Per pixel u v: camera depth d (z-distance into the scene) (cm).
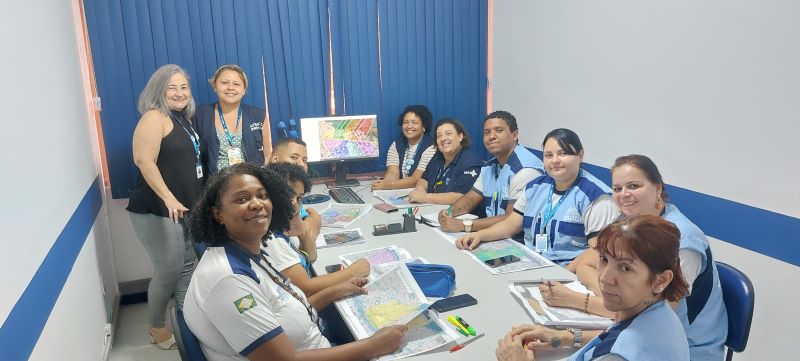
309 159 370
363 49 391
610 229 108
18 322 140
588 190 221
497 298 179
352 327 160
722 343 162
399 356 145
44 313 167
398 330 151
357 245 240
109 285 327
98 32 328
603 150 323
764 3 220
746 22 228
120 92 338
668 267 103
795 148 213
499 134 282
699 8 250
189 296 140
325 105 391
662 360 99
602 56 315
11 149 161
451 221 259
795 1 208
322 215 289
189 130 299
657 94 279
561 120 357
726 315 164
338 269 207
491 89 437
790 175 216
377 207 304
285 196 162
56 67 244
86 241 259
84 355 226
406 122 375
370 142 382
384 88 402
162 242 297
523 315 166
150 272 370
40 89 209
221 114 326
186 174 293
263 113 346
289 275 182
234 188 143
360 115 382
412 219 260
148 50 341
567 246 225
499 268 206
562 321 155
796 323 217
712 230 253
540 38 369
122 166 346
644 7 281
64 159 234
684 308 152
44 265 177
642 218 107
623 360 101
